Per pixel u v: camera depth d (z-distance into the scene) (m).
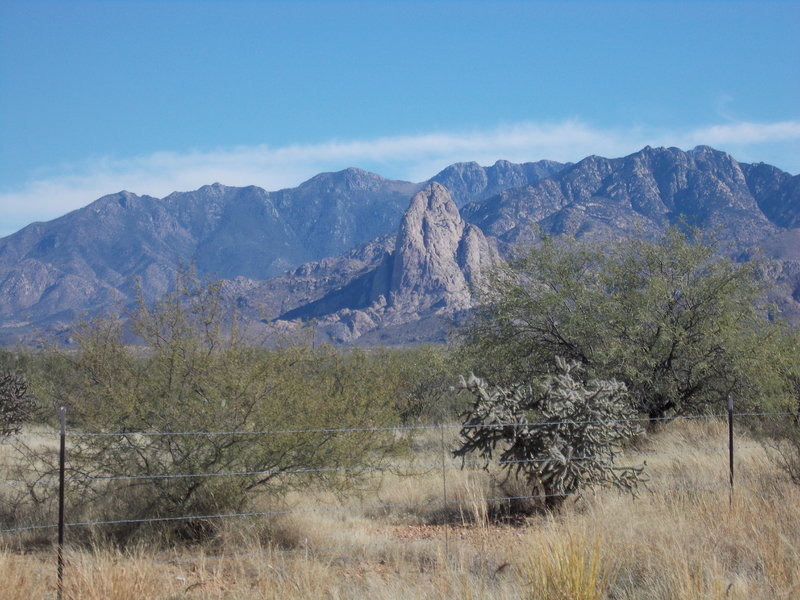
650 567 8.38
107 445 11.16
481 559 9.06
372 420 12.45
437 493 13.63
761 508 10.36
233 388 11.40
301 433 11.29
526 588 7.66
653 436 18.41
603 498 11.90
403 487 13.79
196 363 11.48
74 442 11.45
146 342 11.80
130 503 11.31
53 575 8.98
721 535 9.43
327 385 12.24
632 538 9.39
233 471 11.27
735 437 17.27
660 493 11.63
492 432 12.59
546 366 22.39
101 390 11.48
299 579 8.36
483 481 13.98
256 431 11.23
